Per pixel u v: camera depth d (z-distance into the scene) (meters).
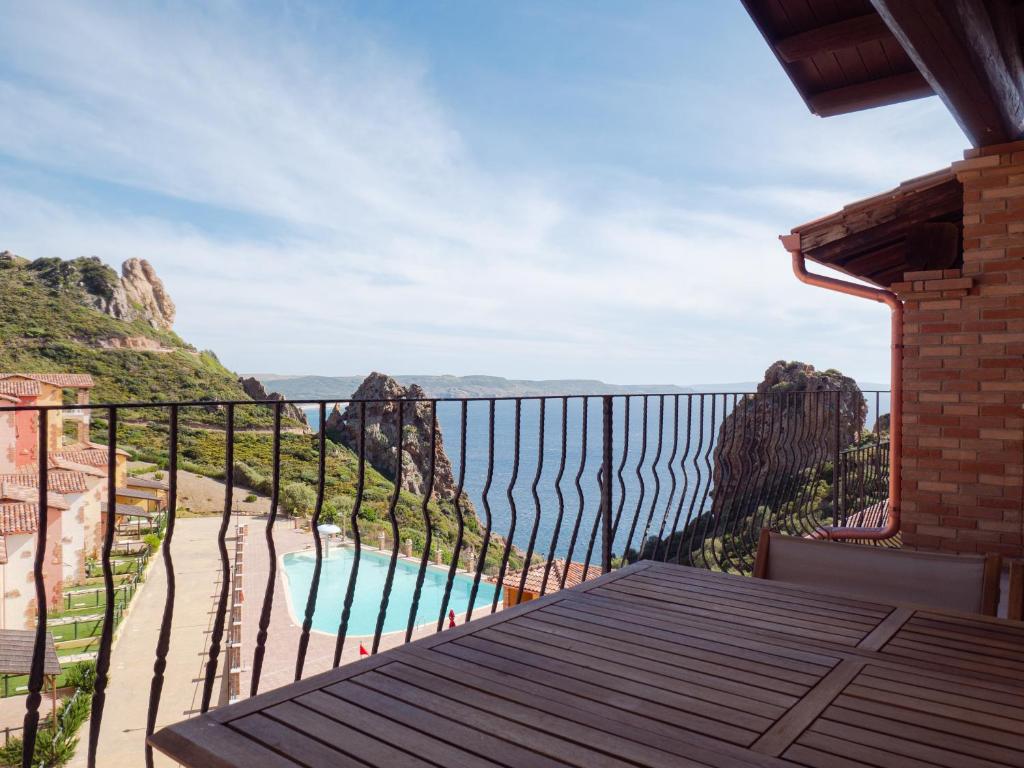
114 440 1.73
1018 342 3.57
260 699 1.42
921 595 2.24
